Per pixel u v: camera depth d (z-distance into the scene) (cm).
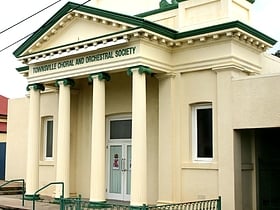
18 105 2628
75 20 1911
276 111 1542
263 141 1745
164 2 1902
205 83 1714
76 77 1925
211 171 1658
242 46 1709
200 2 1759
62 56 1909
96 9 1786
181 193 1723
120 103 2041
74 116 2200
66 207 1501
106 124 2119
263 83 1576
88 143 2153
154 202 1839
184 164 1728
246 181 1675
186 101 1755
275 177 1703
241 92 1617
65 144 1931
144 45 1694
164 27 1709
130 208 1388
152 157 1875
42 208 1739
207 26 1700
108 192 2067
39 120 2092
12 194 2314
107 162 2092
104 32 1806
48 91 2317
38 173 2077
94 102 1808
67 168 1925
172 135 1762
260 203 1714
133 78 1695
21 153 2577
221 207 1602
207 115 1736
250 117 1590
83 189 2142
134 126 1670
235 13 1748
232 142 1612
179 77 1777
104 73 1811
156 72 1772
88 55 1852
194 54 1738
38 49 2038
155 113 1891
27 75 2233
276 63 2039
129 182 1997
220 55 1667
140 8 2147
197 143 1742
